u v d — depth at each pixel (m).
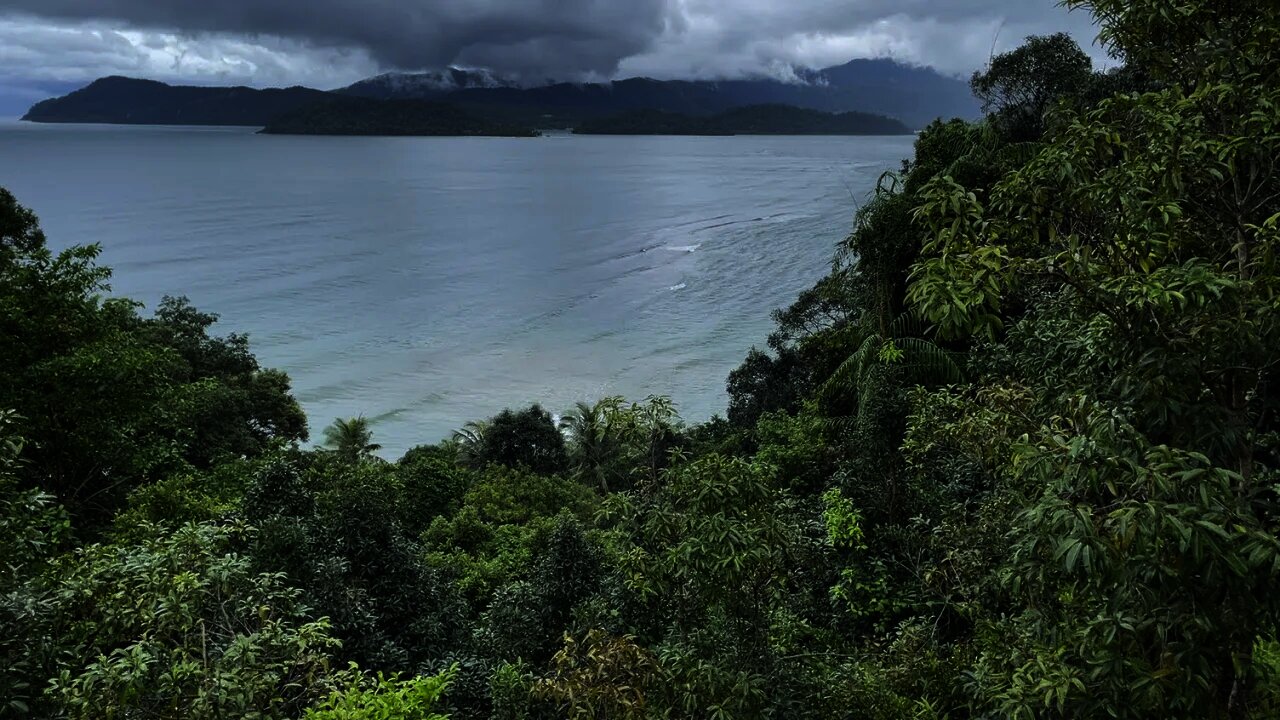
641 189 192.00
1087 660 3.34
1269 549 2.80
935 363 12.84
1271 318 3.30
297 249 100.19
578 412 39.66
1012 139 18.62
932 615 8.58
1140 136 4.28
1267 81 4.06
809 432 15.40
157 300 68.94
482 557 19.17
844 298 21.66
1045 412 4.70
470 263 93.25
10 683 4.42
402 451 42.28
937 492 9.57
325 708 5.52
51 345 15.99
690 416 44.62
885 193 14.54
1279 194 3.89
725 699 4.76
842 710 6.12
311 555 9.55
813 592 9.35
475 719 8.74
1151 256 3.61
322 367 55.22
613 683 4.58
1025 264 3.73
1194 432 3.46
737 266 86.06
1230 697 3.81
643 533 6.24
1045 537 3.26
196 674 4.58
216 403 24.78
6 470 5.77
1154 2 4.21
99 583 5.21
